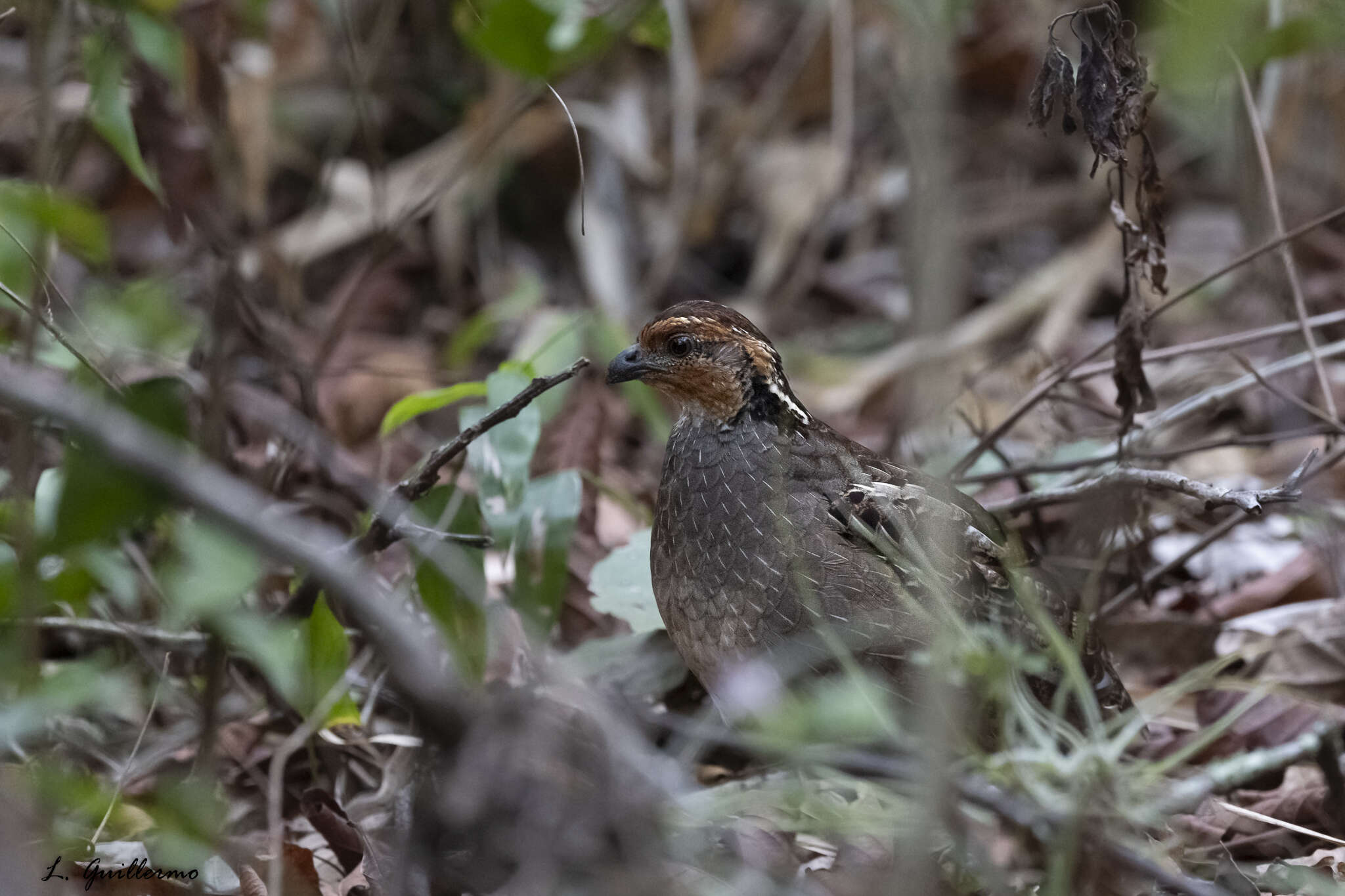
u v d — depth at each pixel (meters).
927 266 4.31
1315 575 9.77
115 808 6.74
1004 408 12.65
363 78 12.70
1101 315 15.81
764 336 7.84
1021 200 16.52
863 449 8.03
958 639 6.16
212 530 5.18
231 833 7.70
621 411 13.50
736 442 7.67
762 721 5.63
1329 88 13.48
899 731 5.93
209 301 8.99
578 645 9.63
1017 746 6.22
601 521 11.02
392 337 14.91
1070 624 7.64
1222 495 7.09
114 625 7.75
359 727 8.38
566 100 15.05
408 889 5.20
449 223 15.15
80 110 11.25
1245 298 13.86
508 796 4.50
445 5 16.03
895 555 7.18
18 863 4.69
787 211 16.17
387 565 9.38
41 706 5.48
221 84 9.50
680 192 15.47
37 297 6.43
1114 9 7.44
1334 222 14.45
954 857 5.87
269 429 9.62
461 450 7.36
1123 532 9.48
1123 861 5.59
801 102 16.69
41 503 6.93
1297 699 8.48
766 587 7.42
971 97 17.22
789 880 5.98
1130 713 6.01
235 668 8.52
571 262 16.22
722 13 15.60
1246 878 6.61
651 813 4.72
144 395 5.23
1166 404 12.16
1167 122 15.66
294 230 14.34
